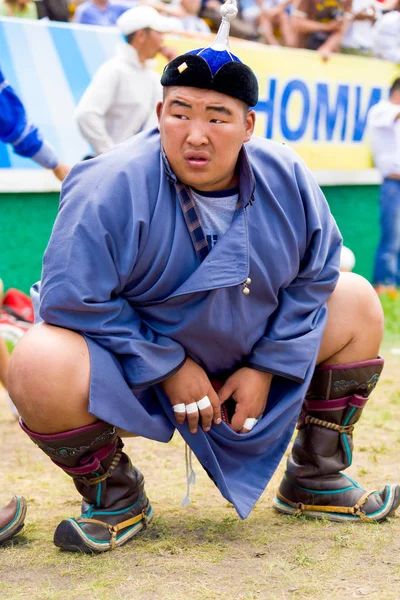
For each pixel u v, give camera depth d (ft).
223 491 16.90
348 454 18.67
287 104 48.21
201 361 17.22
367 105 52.47
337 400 18.28
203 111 15.47
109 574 15.65
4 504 20.12
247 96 15.69
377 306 18.22
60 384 15.75
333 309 17.97
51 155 29.71
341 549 16.74
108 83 34.65
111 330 16.20
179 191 16.20
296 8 49.98
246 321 16.80
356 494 18.45
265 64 46.78
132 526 17.49
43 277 16.29
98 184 16.06
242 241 16.22
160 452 24.85
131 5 44.04
